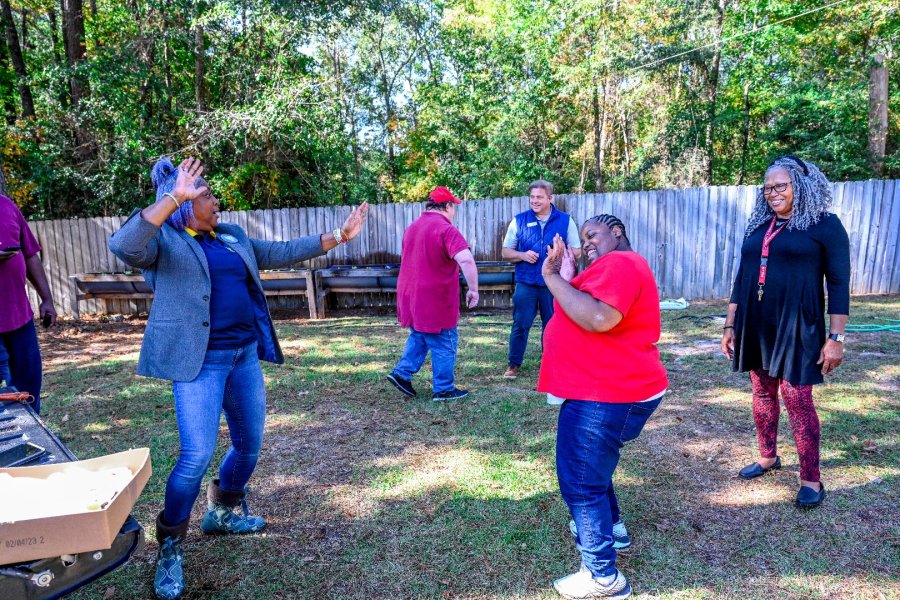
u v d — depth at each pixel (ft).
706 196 33.27
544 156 83.56
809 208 9.95
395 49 90.48
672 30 65.77
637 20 67.26
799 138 66.33
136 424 15.66
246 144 45.52
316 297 32.86
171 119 49.83
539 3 74.95
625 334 7.62
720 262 33.71
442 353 16.40
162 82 47.32
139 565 9.02
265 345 9.09
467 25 86.28
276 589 8.43
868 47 68.90
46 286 12.73
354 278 33.40
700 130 70.69
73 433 15.06
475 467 12.38
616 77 72.84
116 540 5.41
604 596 8.00
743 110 78.79
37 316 35.04
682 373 19.12
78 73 43.78
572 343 7.84
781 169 10.15
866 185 33.24
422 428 14.75
